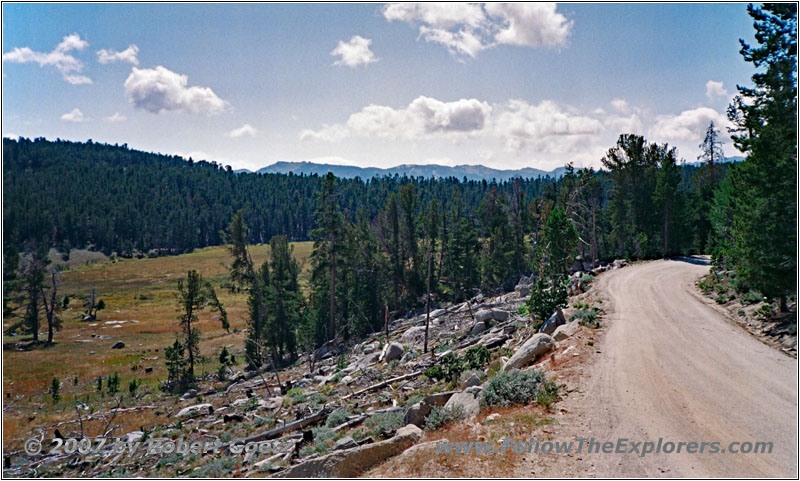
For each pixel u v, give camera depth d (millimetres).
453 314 48281
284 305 52500
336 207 53375
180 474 17391
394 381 26734
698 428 12070
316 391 29688
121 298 105125
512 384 15367
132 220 193000
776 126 20016
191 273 51000
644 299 30312
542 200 72250
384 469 11586
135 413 32312
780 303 21859
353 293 58656
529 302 28688
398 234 70250
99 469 19953
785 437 11430
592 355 18609
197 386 43125
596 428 12258
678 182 60562
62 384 45625
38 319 70500
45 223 169125
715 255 39656
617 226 63719
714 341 20000
